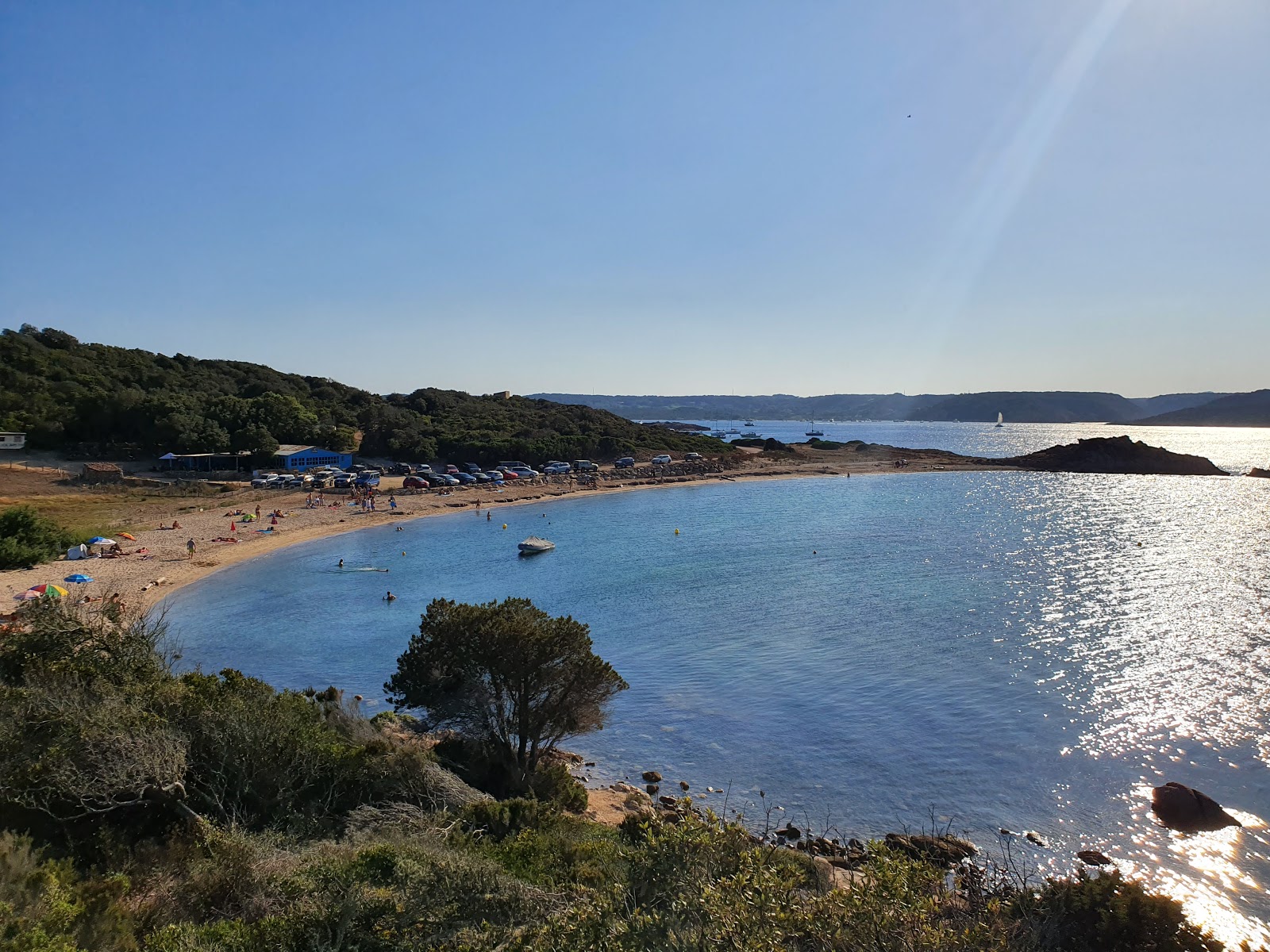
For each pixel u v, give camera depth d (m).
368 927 9.58
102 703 16.11
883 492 111.12
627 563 61.41
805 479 128.25
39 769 13.26
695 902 6.49
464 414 155.25
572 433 147.00
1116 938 9.47
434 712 22.00
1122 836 21.17
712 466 134.38
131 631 22.28
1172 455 142.12
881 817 22.56
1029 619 43.09
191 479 93.62
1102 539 70.12
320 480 96.94
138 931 10.02
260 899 10.90
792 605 47.16
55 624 20.67
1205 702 30.17
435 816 15.23
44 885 9.94
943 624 42.41
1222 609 44.44
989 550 65.12
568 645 21.83
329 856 11.83
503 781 21.42
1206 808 22.09
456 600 49.50
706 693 32.69
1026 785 24.16
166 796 14.12
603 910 7.06
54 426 98.38
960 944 6.58
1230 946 16.55
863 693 32.19
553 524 82.12
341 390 165.62
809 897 7.16
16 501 71.75
